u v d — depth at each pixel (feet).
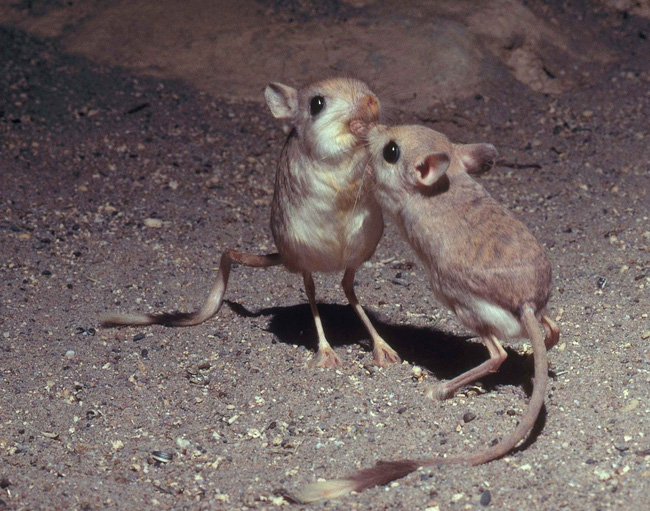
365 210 2.86
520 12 5.06
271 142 4.22
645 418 2.70
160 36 4.91
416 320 3.15
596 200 3.75
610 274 3.27
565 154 4.09
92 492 2.62
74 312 3.21
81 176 3.92
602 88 4.76
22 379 2.95
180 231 3.62
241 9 5.05
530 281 2.71
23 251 3.49
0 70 4.66
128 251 3.50
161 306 3.24
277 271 3.41
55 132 4.20
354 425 2.76
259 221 3.69
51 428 2.81
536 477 2.59
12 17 5.11
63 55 4.85
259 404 2.85
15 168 3.93
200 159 4.04
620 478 2.57
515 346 3.01
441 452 2.67
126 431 2.79
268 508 2.57
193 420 2.82
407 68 4.58
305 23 4.91
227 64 4.73
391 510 2.54
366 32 4.78
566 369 2.87
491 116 4.42
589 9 5.49
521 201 3.76
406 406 2.80
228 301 3.24
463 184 2.78
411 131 2.77
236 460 2.70
